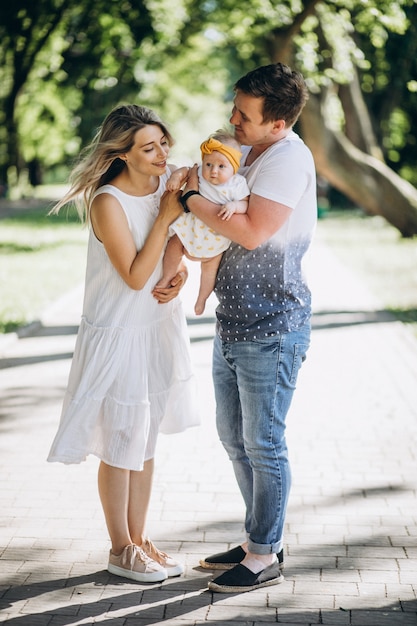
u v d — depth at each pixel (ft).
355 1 58.49
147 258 13.47
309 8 60.95
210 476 19.60
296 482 19.21
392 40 90.74
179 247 13.79
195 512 17.35
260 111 12.82
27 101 146.92
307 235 13.52
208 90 176.35
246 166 13.66
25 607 13.38
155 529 16.51
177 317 14.60
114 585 14.16
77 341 14.19
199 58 148.36
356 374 30.37
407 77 98.43
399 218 78.95
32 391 27.84
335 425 23.86
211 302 48.01
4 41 108.37
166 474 19.76
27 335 38.17
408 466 20.26
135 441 13.88
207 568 14.82
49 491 18.53
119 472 14.20
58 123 160.66
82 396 13.78
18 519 16.94
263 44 71.67
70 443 13.75
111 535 14.47
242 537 16.11
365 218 124.36
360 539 16.01
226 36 84.12
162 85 164.66
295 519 17.02
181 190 13.44
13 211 134.00
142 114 13.41
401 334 38.01
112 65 111.96
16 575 14.52
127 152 13.35
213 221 12.94
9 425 23.88
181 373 14.76
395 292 51.55
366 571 14.64
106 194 13.50
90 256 14.06
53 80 130.41
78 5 97.30
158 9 87.45
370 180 76.79
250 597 13.73
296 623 12.83
